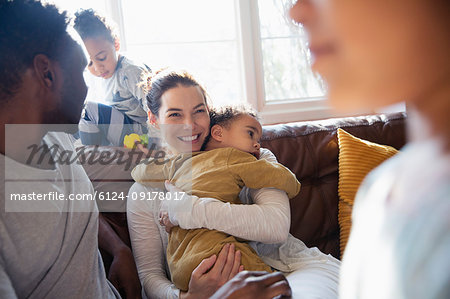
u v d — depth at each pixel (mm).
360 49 274
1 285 659
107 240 1164
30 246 744
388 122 1720
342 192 1493
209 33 2527
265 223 1070
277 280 846
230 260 1006
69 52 788
